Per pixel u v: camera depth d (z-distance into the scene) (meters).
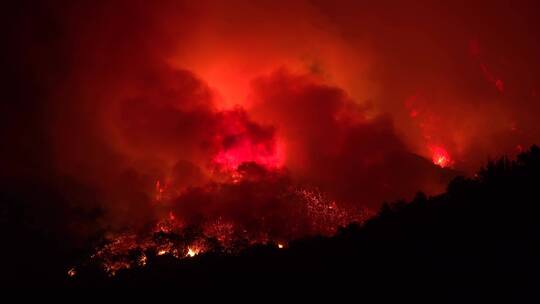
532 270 6.48
